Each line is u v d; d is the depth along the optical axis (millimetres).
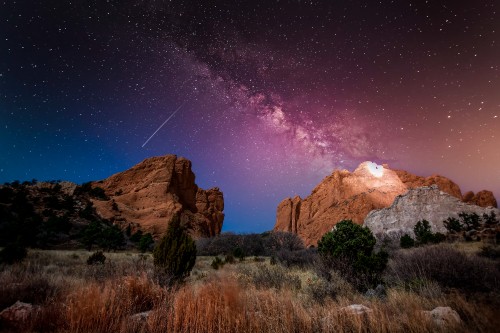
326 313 4395
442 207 54344
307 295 6660
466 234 29844
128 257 25000
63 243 40812
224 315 3955
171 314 4105
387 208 59875
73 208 61906
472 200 102062
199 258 31828
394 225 55125
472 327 3719
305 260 14664
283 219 111188
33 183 71688
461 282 6391
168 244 8578
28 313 4289
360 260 7887
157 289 5391
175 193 95562
